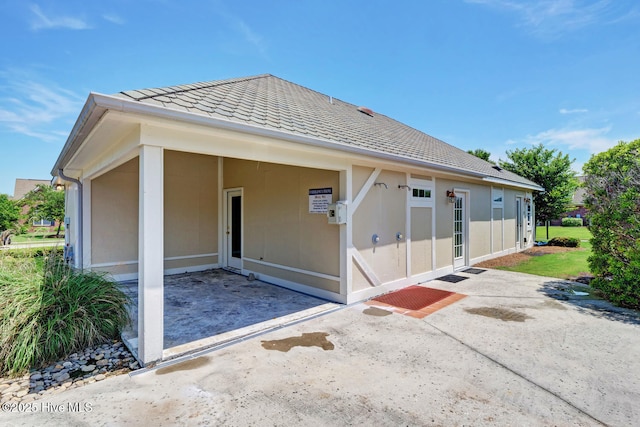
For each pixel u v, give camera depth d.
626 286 5.55
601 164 6.21
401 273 7.07
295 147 4.63
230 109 4.34
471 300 6.05
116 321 4.17
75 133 3.97
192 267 8.92
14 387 3.06
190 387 3.06
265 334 4.40
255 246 7.95
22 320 3.47
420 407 2.73
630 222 5.58
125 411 2.68
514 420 2.55
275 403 2.80
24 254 5.47
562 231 24.95
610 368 3.40
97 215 7.45
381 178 6.59
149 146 3.46
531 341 4.12
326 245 6.12
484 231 10.73
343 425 2.50
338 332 4.48
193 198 8.95
